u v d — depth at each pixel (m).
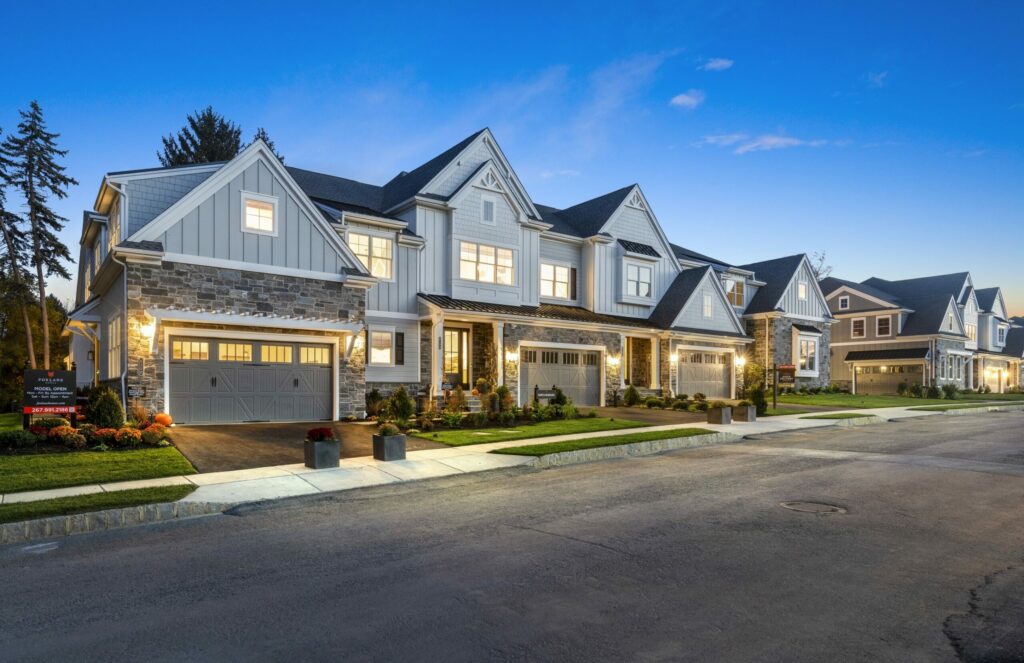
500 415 18.64
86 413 14.66
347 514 8.48
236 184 17.56
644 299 30.44
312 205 18.80
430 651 4.28
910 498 9.30
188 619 4.88
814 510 8.52
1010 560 6.31
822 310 39.72
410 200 23.53
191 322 16.64
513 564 6.19
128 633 4.63
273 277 18.03
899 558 6.37
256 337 17.75
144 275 15.98
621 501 9.16
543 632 4.58
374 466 11.84
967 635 4.51
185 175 18.48
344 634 4.57
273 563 6.32
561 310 27.08
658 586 5.55
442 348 21.88
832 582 5.65
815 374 38.09
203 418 16.91
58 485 9.51
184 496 8.99
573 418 20.69
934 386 39.34
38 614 5.02
